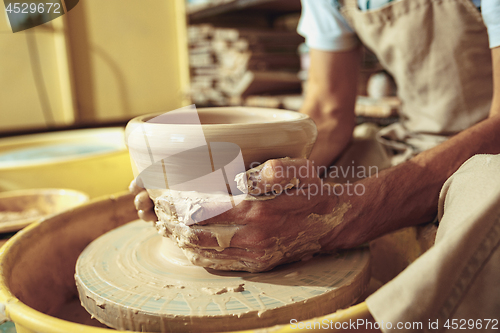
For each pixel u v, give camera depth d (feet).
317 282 1.87
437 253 1.39
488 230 1.40
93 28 9.91
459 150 2.14
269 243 1.80
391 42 3.32
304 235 1.91
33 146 6.35
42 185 4.43
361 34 3.55
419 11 3.04
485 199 1.49
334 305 1.81
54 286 2.51
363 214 2.03
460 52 3.04
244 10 9.43
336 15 3.49
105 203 3.05
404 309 1.34
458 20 2.92
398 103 5.99
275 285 1.85
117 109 10.69
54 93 9.81
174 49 11.02
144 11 10.41
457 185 1.72
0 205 4.23
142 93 10.90
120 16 10.16
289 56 9.02
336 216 1.97
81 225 2.86
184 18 10.35
